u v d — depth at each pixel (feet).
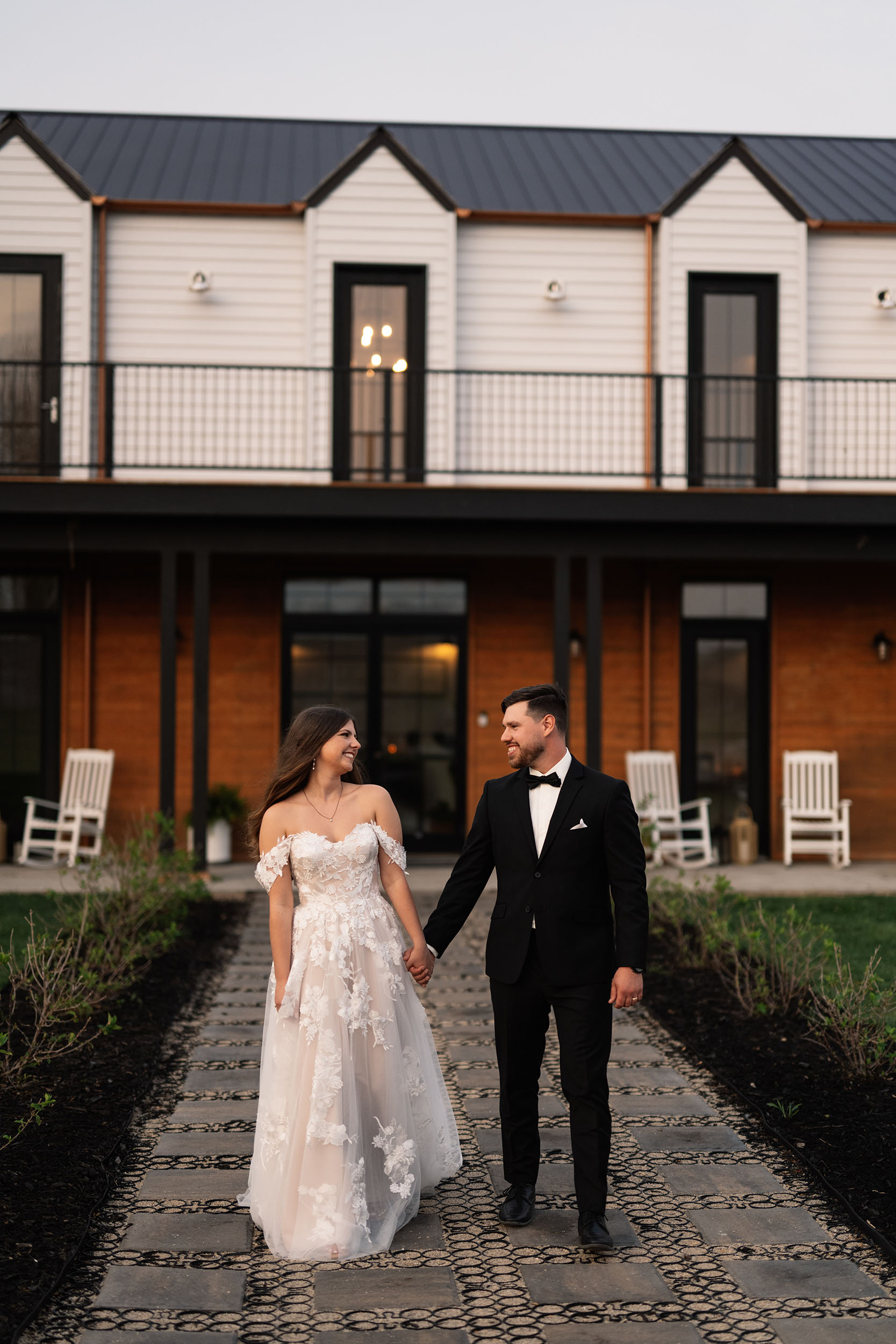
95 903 23.41
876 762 38.14
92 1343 8.43
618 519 32.58
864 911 27.40
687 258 36.94
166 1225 10.57
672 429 36.60
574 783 10.61
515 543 33.19
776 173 43.83
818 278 37.96
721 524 33.27
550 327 37.32
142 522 32.35
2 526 32.24
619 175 42.57
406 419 36.50
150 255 36.42
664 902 25.25
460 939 24.79
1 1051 14.23
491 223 37.35
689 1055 16.26
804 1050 15.89
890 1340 8.57
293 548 32.71
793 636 38.14
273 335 36.68
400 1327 8.71
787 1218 10.76
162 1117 13.51
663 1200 11.20
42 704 36.88
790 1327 8.74
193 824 31.60
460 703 37.96
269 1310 9.00
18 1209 10.58
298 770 10.93
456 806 37.88
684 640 38.32
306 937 10.62
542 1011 10.65
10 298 35.65
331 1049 10.21
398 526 33.01
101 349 35.99
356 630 37.81
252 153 42.75
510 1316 8.89
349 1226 9.93
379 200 36.27
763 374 37.29
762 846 38.01
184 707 36.94
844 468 37.45
